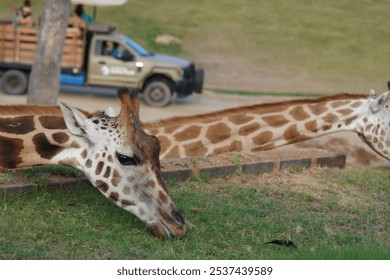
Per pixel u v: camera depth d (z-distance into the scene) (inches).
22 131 350.9
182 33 1496.1
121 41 962.7
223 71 1355.8
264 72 1376.7
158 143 338.0
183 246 327.9
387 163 629.6
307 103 486.6
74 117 338.0
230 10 1630.2
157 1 1630.2
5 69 964.0
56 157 346.9
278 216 386.3
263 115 480.4
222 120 473.7
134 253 317.1
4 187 357.7
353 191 457.4
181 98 1064.2
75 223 340.5
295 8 1676.9
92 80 957.2
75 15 952.3
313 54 1476.4
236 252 331.6
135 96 338.0
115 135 335.3
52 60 639.1
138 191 334.6
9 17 1435.8
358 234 377.7
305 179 466.6
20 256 302.0
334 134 703.1
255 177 454.6
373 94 488.1
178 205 380.2
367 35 1583.4
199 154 468.1
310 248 346.0
